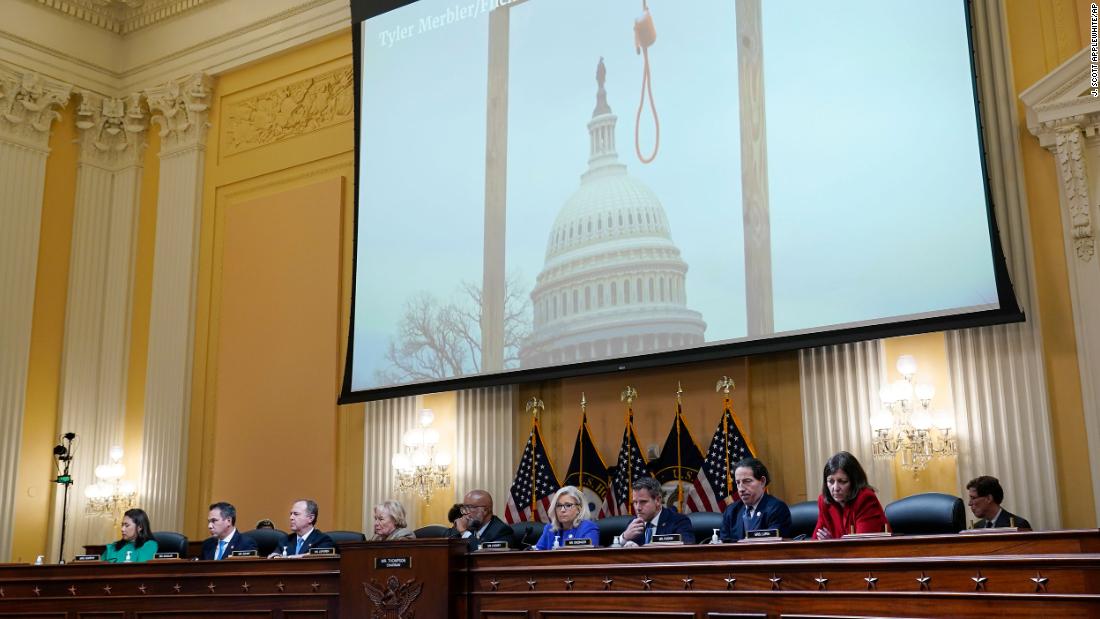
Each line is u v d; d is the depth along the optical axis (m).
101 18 11.70
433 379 8.99
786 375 7.53
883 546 4.14
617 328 8.10
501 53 9.23
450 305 9.04
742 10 7.97
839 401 7.18
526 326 8.59
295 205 10.37
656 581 4.76
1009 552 3.81
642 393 8.10
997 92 7.02
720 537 5.55
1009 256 6.77
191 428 10.52
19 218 10.80
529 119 8.95
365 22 10.08
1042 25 7.01
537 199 8.77
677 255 7.93
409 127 9.60
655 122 8.26
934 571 3.98
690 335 7.74
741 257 7.62
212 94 11.30
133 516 7.61
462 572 5.34
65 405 10.81
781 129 7.61
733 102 7.89
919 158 6.97
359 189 9.74
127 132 11.58
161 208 11.20
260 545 7.71
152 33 11.66
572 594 4.99
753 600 4.45
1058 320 6.57
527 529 7.34
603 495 8.02
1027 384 6.54
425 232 9.30
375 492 9.26
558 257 8.54
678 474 7.68
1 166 10.73
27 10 11.09
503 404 8.77
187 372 10.62
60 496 10.66
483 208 9.04
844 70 7.40
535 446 8.41
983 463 6.61
